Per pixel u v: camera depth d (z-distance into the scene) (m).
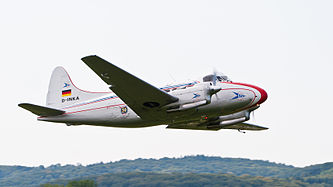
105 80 54.25
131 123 66.25
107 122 67.19
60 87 72.50
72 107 69.06
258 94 66.00
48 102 72.62
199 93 59.59
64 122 69.69
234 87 65.25
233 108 65.44
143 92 57.06
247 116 74.75
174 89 63.66
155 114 62.59
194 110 60.72
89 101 68.50
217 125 77.25
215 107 63.94
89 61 49.41
